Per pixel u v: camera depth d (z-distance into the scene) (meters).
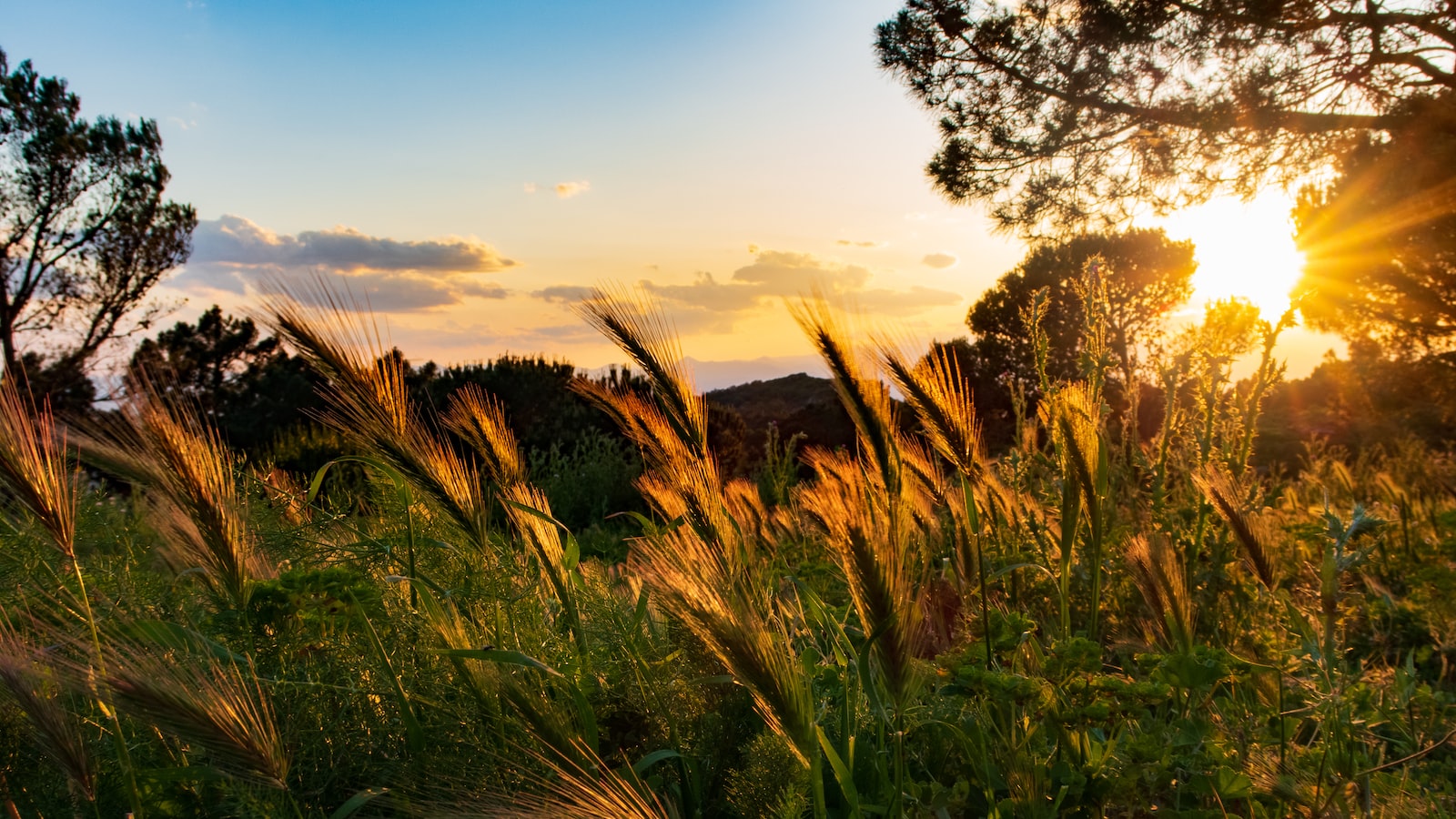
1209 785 1.86
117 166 18.89
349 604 1.98
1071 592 3.14
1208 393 3.33
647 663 2.26
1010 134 10.68
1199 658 1.97
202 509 1.97
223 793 1.76
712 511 2.11
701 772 2.14
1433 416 11.81
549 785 1.68
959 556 2.50
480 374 10.47
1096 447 2.43
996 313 18.81
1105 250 18.17
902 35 10.91
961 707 2.23
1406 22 8.92
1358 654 2.84
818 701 2.31
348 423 2.15
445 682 2.06
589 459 9.49
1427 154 9.29
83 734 1.87
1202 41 9.45
